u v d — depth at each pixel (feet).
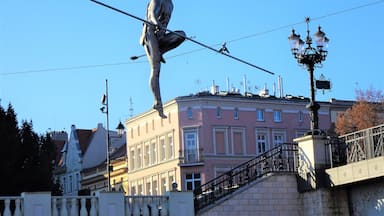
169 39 62.80
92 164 305.32
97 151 307.37
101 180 288.10
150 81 62.44
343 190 87.66
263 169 93.15
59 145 343.26
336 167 85.46
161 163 245.24
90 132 316.60
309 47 88.38
